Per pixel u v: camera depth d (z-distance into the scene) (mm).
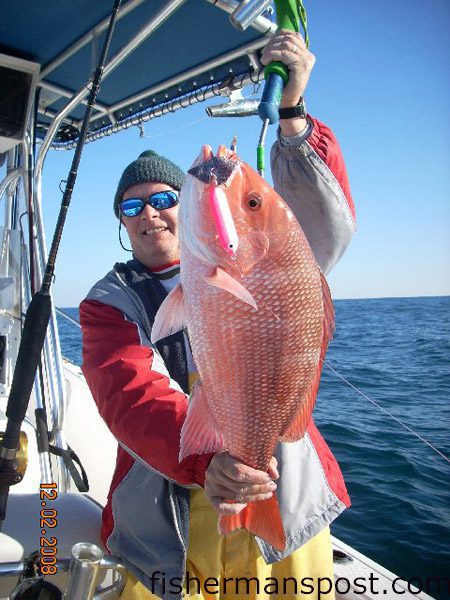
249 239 1235
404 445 5469
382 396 8047
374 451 5293
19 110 2977
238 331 1259
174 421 1508
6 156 3424
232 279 1194
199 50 2857
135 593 1691
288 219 1255
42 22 2611
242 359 1267
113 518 1856
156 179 1999
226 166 1252
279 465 1738
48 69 3084
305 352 1267
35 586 1406
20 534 1931
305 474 1779
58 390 2727
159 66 3078
